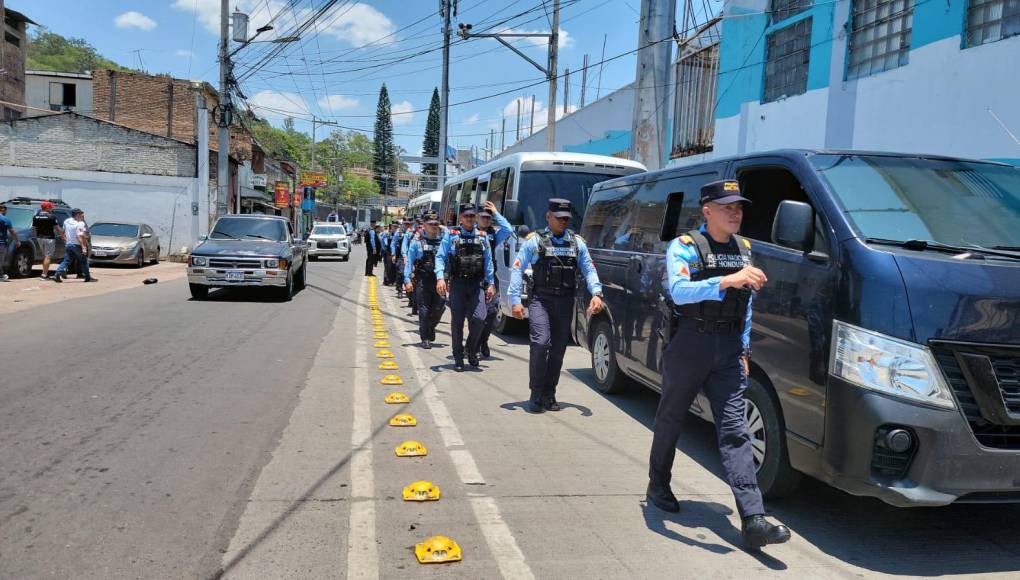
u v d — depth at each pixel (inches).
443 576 121.0
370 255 826.2
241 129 1621.6
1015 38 323.3
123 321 394.9
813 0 463.8
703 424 231.0
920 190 159.8
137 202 1082.1
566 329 235.0
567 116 1068.5
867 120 414.6
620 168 404.8
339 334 385.7
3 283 577.0
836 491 171.2
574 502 157.0
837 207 148.4
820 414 138.6
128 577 116.3
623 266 237.9
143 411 214.2
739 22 544.1
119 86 1439.5
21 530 132.0
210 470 167.2
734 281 124.0
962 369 125.0
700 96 621.3
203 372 271.3
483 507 152.3
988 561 134.6
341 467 173.6
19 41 1457.9
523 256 235.6
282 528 137.6
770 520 152.4
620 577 123.3
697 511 155.0
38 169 1062.4
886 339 127.5
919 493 123.9
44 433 189.3
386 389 259.3
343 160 4170.8
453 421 219.6
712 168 199.0
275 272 515.5
